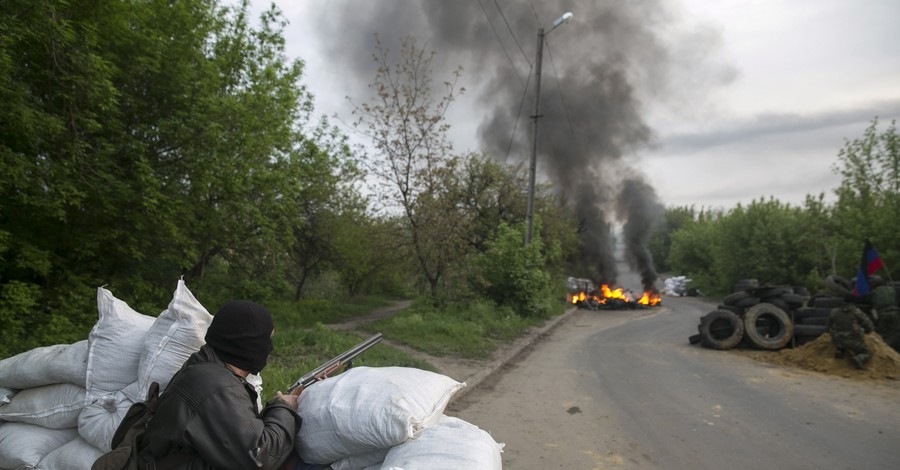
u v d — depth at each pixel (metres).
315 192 19.19
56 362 3.10
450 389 2.71
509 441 6.06
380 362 9.16
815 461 5.47
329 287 30.02
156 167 10.76
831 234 26.19
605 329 19.77
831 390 8.84
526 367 11.10
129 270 11.29
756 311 13.23
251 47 13.44
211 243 12.80
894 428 6.66
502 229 21.73
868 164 22.44
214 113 11.20
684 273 59.59
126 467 1.98
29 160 8.52
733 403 7.95
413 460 2.23
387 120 16.69
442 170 17.03
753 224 35.12
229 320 2.12
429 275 18.20
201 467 1.92
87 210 9.88
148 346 2.71
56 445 3.12
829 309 12.94
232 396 1.97
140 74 10.30
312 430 2.39
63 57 8.57
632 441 6.09
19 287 8.38
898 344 11.00
